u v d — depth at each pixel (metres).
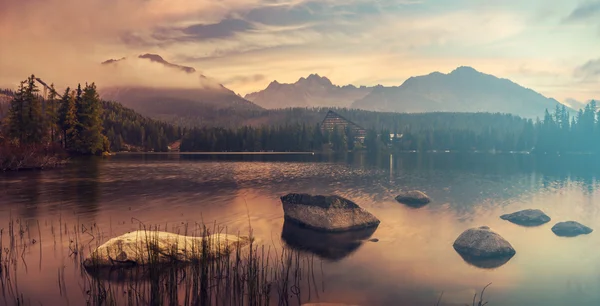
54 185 47.66
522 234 25.20
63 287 15.55
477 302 14.92
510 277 17.52
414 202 37.47
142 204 34.97
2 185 47.25
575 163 107.19
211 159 123.62
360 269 18.34
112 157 123.06
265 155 162.88
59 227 25.50
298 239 23.45
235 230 25.53
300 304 14.38
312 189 47.47
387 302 14.76
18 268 17.59
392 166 93.00
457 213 32.19
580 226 25.83
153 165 88.19
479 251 20.59
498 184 53.81
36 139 94.75
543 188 49.38
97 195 40.12
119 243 18.28
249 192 44.06
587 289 16.16
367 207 34.91
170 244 18.66
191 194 41.94
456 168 86.50
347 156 156.00
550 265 19.16
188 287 15.53
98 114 113.31
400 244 22.66
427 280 17.03
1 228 25.16
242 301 14.39
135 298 14.48
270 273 17.48
